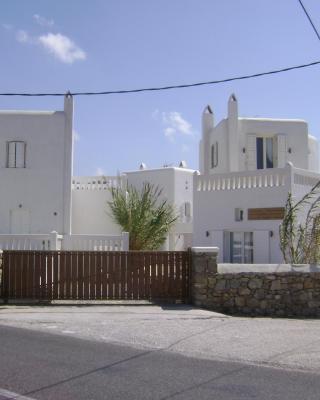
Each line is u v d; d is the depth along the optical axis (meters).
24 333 11.95
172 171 32.97
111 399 7.20
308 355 10.28
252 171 23.80
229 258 24.34
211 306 15.72
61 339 11.38
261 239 23.30
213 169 31.70
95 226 30.64
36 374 8.43
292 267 16.08
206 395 7.48
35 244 21.45
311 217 21.58
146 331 12.36
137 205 27.61
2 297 16.09
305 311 15.89
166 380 8.24
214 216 24.84
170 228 29.31
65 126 28.92
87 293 16.09
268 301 15.81
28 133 28.69
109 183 30.78
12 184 28.52
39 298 16.05
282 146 29.28
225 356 10.25
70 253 16.12
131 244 26.59
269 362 9.80
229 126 29.08
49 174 28.67
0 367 8.82
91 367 8.95
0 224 28.30
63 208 28.61
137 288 16.17
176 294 16.22
